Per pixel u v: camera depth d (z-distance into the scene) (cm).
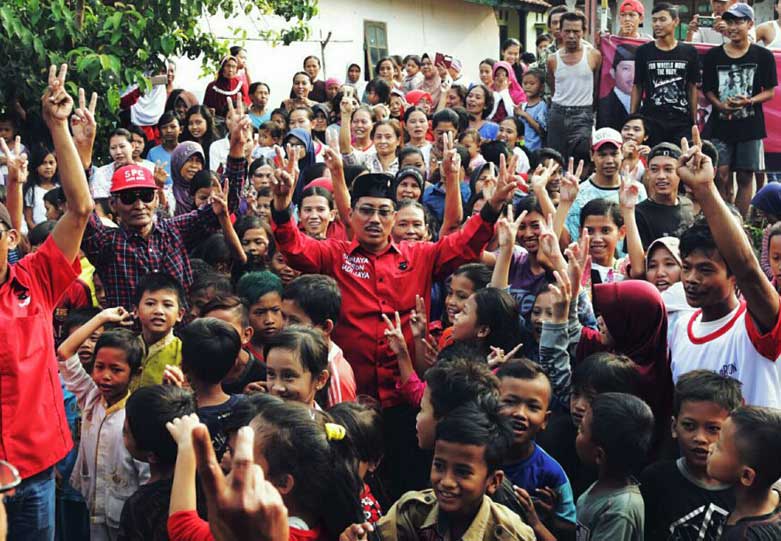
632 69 1042
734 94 966
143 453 418
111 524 477
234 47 1255
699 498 387
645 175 797
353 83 1559
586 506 393
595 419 392
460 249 574
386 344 567
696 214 766
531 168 845
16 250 639
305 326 456
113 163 870
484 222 566
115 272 601
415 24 1900
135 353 485
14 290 442
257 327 564
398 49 1862
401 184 756
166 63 1134
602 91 1058
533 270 610
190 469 296
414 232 644
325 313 523
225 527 222
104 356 479
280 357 434
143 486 400
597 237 620
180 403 415
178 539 288
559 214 600
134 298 555
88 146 509
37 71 853
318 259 579
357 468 332
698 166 389
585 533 389
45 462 440
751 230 687
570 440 481
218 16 1430
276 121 1121
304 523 299
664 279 541
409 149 906
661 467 403
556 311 465
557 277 462
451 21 1997
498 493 388
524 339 534
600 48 1061
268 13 1216
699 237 426
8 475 228
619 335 457
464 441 334
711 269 423
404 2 1870
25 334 437
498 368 435
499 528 339
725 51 970
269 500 220
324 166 846
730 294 431
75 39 873
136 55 927
